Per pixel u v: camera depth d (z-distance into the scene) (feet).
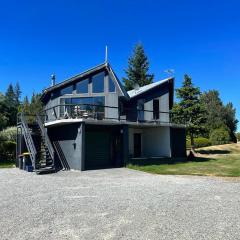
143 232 26.13
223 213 32.40
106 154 90.38
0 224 28.40
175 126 99.66
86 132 87.30
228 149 148.77
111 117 89.97
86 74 91.76
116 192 44.78
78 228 27.22
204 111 130.93
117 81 90.17
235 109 206.59
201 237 24.88
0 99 156.15
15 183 54.08
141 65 231.91
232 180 58.03
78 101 92.79
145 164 88.79
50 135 91.04
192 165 85.81
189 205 36.09
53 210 33.73
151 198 40.19
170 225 28.12
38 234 25.58
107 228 27.25
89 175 66.33
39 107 178.91
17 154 88.58
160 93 107.34
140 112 102.22
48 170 70.38
